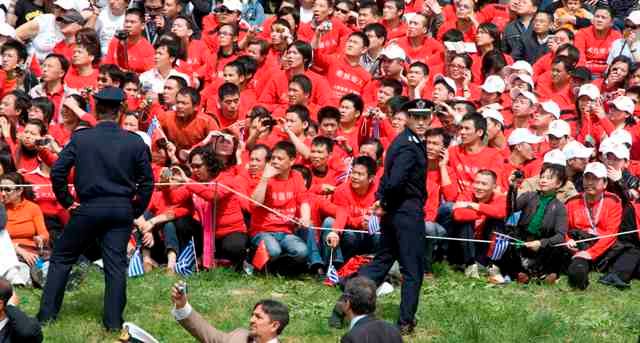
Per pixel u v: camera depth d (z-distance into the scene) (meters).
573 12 32.22
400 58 27.23
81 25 29.91
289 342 18.59
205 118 24.66
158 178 23.66
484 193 22.28
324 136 23.27
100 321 18.97
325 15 30.58
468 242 22.19
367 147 23.22
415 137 18.53
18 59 27.84
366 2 30.89
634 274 22.22
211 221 21.86
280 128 24.56
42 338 17.00
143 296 20.27
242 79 27.12
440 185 22.92
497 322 19.39
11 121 24.88
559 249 21.86
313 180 23.12
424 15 30.28
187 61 29.05
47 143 22.77
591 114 26.25
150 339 15.79
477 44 29.91
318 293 20.83
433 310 19.91
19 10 32.41
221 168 22.48
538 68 29.52
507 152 24.55
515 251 21.95
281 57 28.12
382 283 20.98
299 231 22.05
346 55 27.70
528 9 31.23
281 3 35.75
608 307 20.62
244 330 16.39
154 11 31.47
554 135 24.44
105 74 26.00
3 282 16.14
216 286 21.09
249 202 22.06
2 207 20.19
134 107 26.02
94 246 21.66
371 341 14.45
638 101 26.95
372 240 21.84
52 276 18.59
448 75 28.17
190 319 16.34
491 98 27.08
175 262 21.89
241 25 31.30
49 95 26.89
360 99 24.88
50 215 22.45
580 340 18.88
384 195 18.59
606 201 22.39
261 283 21.34
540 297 21.08
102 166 18.30
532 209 22.06
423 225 18.66
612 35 30.66
